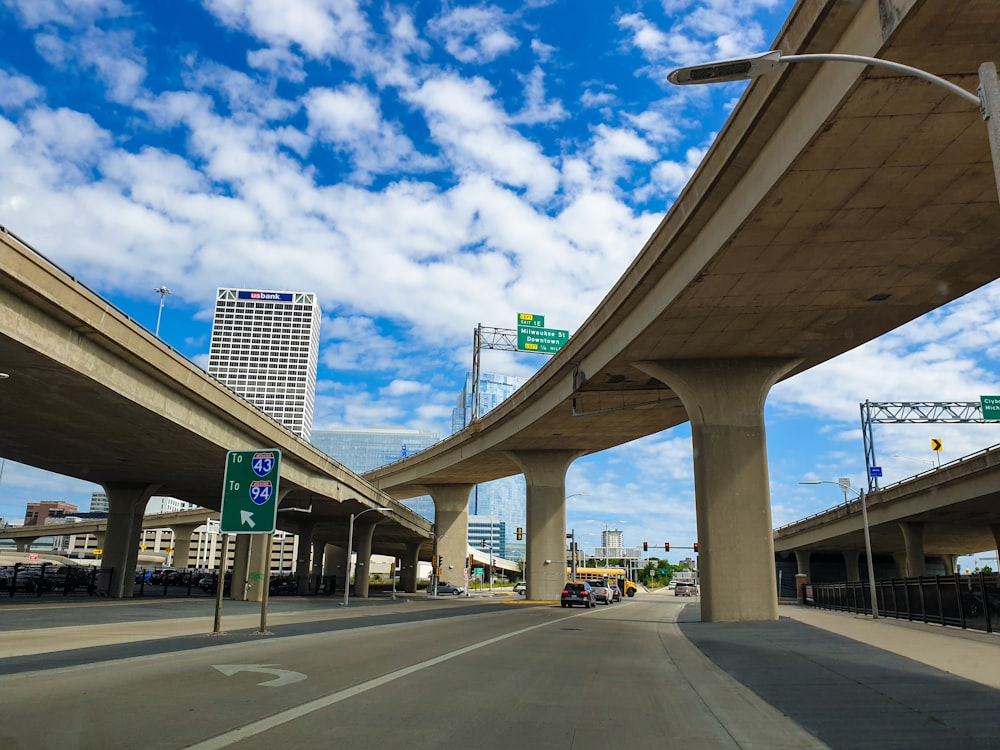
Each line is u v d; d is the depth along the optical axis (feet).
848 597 165.99
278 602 150.30
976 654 56.59
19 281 75.66
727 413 120.47
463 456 238.68
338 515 253.03
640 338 114.42
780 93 63.10
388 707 30.94
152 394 107.45
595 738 26.76
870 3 52.03
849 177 67.36
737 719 31.19
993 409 172.45
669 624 106.52
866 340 115.14
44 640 54.65
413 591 376.48
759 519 114.62
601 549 404.98
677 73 35.68
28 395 100.73
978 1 46.29
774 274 89.97
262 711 28.84
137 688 33.09
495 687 38.04
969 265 86.99
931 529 234.58
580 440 203.92
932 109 57.16
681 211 88.33
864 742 26.32
